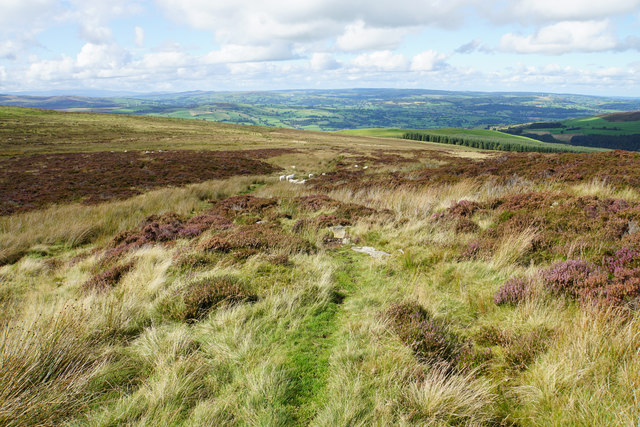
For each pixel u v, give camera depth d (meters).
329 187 18.31
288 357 3.76
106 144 54.56
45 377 3.19
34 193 20.14
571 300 4.48
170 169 30.31
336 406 2.95
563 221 7.14
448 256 6.62
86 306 4.69
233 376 3.45
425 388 3.04
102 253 8.48
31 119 78.44
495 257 6.20
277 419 2.85
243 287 5.46
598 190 9.97
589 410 2.68
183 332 4.11
